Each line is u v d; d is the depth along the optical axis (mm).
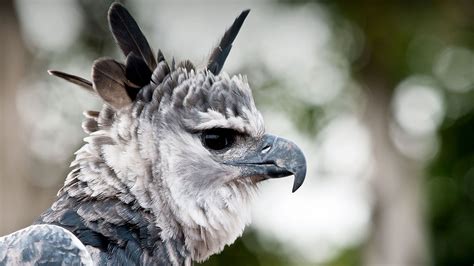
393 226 17781
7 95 14094
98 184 6250
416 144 18812
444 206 19812
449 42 18062
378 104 17625
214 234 6723
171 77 6570
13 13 14328
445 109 19312
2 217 13688
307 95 16781
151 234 6262
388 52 17531
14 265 5605
